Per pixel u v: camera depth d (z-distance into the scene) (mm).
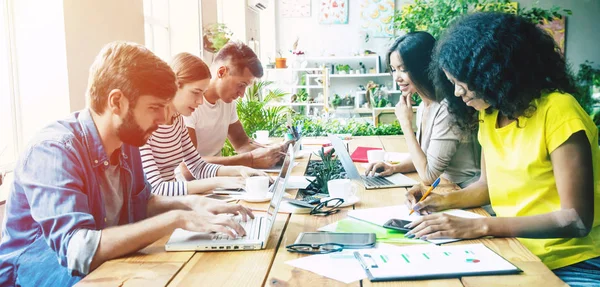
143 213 1870
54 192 1431
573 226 1512
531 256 1376
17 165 1547
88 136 1570
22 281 1521
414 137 2566
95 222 1578
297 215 1870
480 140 1864
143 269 1344
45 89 2879
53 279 1493
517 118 1650
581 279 1529
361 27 11367
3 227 1571
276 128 5465
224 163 3062
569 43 11312
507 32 1589
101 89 1533
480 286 1183
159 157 2674
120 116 1545
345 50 11430
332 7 11367
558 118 1573
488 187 1864
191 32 5680
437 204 1866
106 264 1385
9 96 2844
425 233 1539
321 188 2314
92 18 3123
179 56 2658
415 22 6238
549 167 1642
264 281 1254
